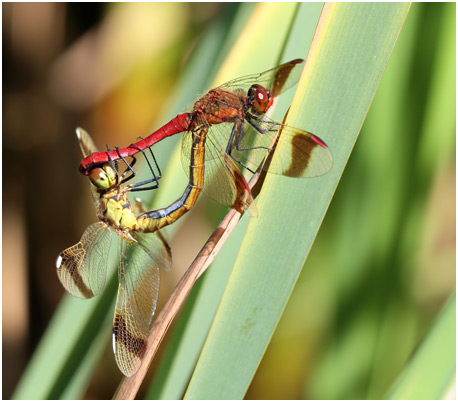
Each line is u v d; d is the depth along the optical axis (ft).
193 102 0.89
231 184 0.85
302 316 1.02
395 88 0.95
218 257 0.87
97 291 0.88
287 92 0.89
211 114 0.88
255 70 0.88
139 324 0.86
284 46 0.88
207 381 0.84
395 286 0.98
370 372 0.98
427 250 1.00
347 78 0.83
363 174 0.97
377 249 0.97
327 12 0.84
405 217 0.97
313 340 1.02
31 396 0.88
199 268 0.83
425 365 0.85
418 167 0.96
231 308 0.84
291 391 1.02
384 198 0.97
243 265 0.83
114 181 0.90
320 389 0.99
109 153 0.90
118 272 0.88
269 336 0.83
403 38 0.94
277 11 0.88
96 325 0.89
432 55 0.94
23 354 1.06
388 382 0.98
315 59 0.84
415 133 0.96
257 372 1.02
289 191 0.84
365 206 0.97
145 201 0.91
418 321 1.00
